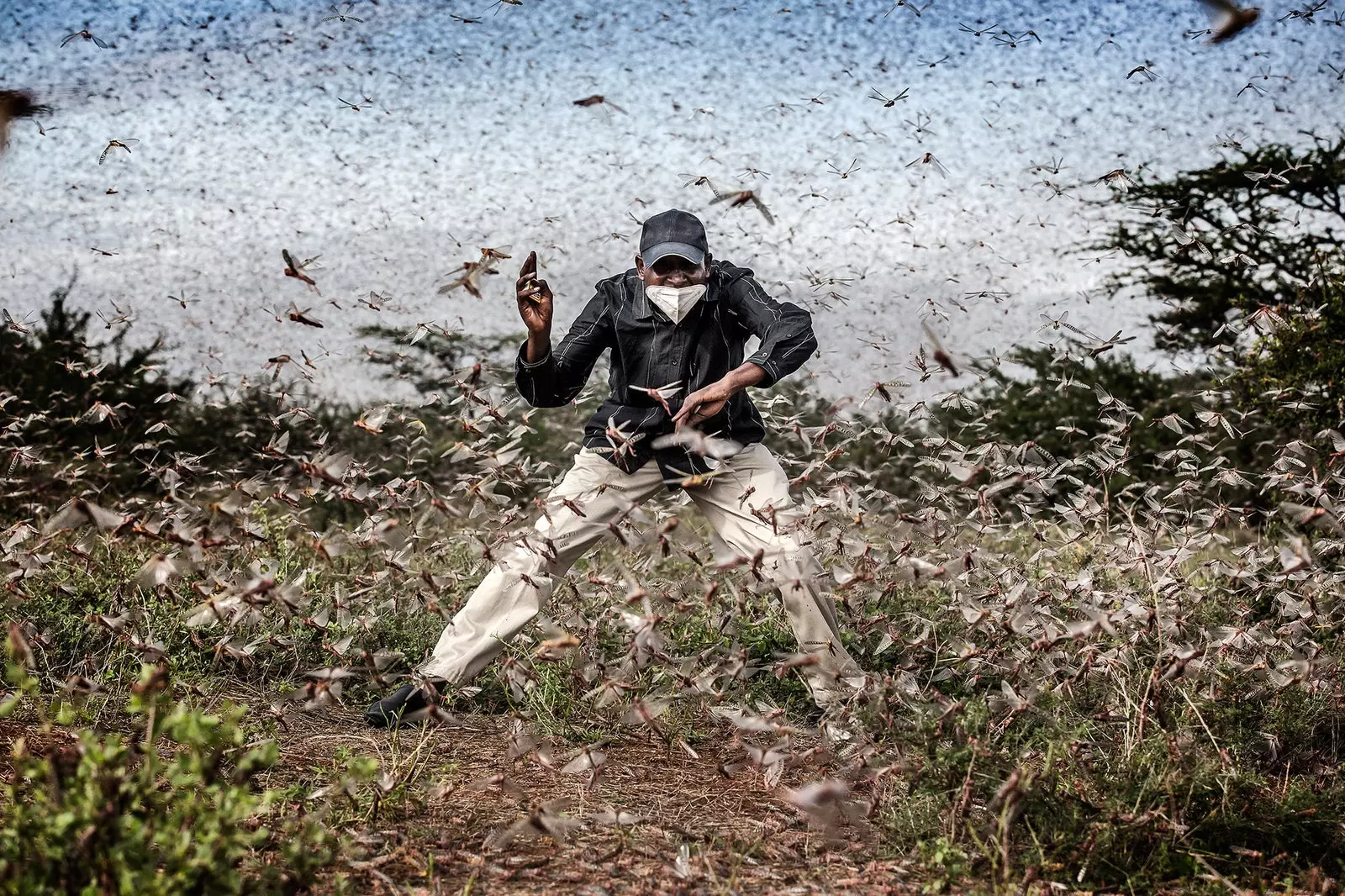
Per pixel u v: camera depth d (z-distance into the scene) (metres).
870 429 3.16
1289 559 2.63
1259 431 6.37
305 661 3.87
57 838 1.72
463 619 3.39
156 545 2.59
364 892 2.17
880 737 2.93
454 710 3.65
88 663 3.54
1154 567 3.26
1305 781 2.80
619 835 2.50
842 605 3.28
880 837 2.54
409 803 2.64
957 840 2.45
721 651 3.45
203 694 3.41
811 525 3.05
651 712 2.86
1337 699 2.99
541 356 3.41
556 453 6.02
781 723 3.29
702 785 2.96
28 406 6.89
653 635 2.82
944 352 1.93
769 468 3.43
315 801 2.59
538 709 3.52
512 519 3.26
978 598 3.02
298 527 4.36
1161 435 7.89
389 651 3.79
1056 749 2.60
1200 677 3.02
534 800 2.76
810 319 3.37
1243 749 2.88
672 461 3.37
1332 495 3.16
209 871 1.76
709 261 3.47
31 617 3.68
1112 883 2.32
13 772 2.66
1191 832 2.45
